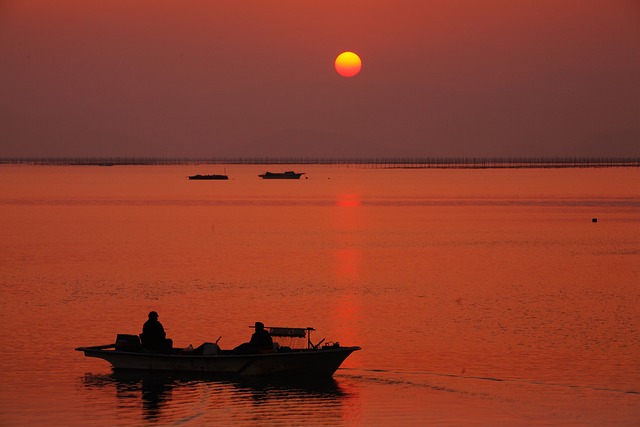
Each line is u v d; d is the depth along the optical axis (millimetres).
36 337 96125
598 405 71875
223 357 80125
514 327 101688
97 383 78438
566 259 169625
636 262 164375
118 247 190625
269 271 149625
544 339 95250
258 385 78250
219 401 73438
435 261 165625
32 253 178375
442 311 111875
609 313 110125
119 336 83750
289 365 79875
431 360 86188
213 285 133250
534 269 153750
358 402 73062
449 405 72188
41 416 69250
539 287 132125
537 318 107062
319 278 141125
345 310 112500
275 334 84000
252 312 110812
